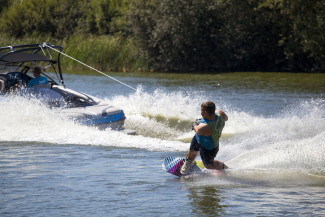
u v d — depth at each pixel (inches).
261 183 933.2
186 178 975.0
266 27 4901.6
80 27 5969.5
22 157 1149.7
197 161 1080.8
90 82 3353.8
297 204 790.5
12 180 935.0
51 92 1695.4
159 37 4771.2
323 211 753.6
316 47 4475.9
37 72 1808.6
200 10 4751.5
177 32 4795.8
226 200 815.1
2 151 1214.9
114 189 880.3
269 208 769.6
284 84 3373.5
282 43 4756.4
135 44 4995.1
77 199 815.1
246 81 3629.4
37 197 823.7
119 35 5565.9
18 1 6358.3
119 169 1045.2
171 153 1242.0
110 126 1572.3
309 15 4426.7
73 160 1128.2
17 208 762.8
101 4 5876.0
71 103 1705.2
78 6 6181.1
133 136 1476.4
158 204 790.5
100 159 1146.7
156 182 939.3
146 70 4872.0
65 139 1379.2
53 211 749.3
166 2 4758.9
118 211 751.7
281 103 2305.6
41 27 6023.6
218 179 970.1
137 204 789.9
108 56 4694.9
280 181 951.0
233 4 4722.0
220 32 4899.1
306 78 3907.5
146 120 1854.1
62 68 4596.5
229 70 4926.2
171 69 4955.7
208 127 986.1
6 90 1754.4
